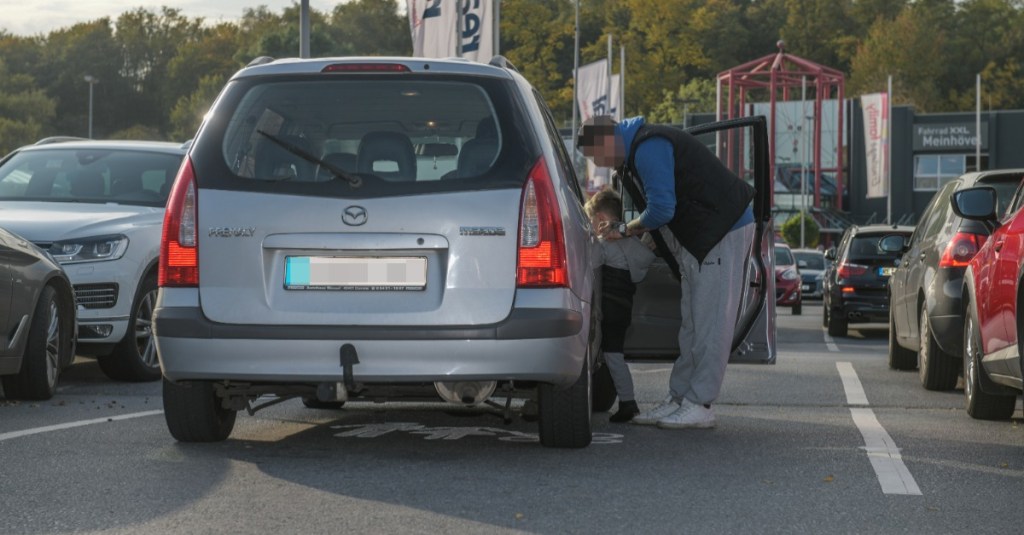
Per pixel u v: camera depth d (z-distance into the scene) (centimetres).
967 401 1798
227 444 1395
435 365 1230
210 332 1242
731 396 2012
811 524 1009
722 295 1562
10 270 1761
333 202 1249
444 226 1244
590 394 1388
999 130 16688
